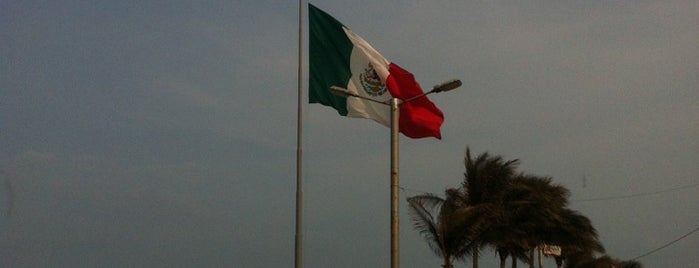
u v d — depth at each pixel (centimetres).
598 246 4603
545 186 3819
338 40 2533
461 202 3419
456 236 3138
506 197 3531
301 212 2491
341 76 2514
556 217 3859
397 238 2183
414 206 3188
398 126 2286
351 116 2481
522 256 4619
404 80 2470
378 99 2473
